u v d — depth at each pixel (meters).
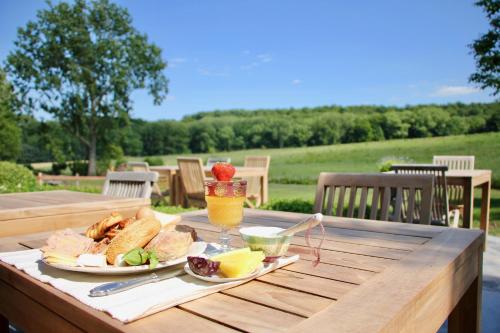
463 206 3.55
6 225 1.50
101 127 20.83
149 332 0.53
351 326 0.55
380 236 1.17
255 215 1.59
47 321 0.72
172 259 0.79
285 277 0.78
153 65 21.83
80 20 20.19
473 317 1.17
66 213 1.67
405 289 0.70
